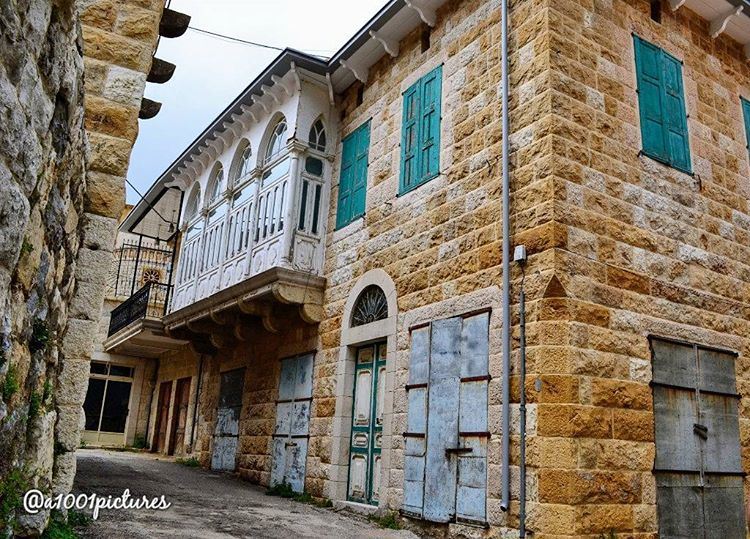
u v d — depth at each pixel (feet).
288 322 41.65
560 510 22.17
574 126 26.66
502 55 28.94
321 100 41.04
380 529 27.94
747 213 33.40
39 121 10.84
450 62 32.68
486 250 27.55
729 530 26.76
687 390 27.22
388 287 32.94
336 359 35.81
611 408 24.31
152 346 64.90
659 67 31.35
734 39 36.32
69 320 19.30
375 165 36.52
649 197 28.60
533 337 24.36
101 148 20.56
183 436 60.23
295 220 38.27
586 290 24.98
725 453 27.78
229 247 45.14
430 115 33.14
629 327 25.94
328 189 40.29
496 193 27.76
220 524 25.44
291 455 38.14
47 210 13.05
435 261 30.30
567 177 25.75
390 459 30.14
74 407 18.97
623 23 30.40
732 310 30.66
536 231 25.39
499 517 23.84
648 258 27.68
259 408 43.27
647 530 24.00
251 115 45.19
